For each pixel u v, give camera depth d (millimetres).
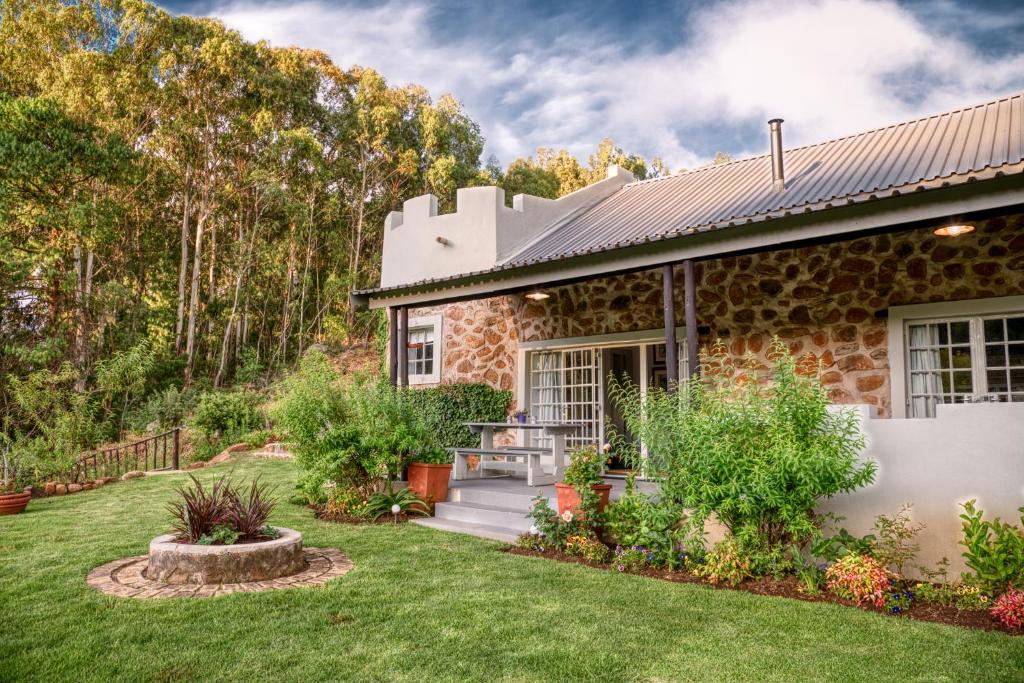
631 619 4215
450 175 29297
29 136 18969
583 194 12977
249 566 5039
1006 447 4637
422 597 4668
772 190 8688
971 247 7480
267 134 27359
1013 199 5016
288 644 3760
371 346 24250
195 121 25359
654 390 6777
